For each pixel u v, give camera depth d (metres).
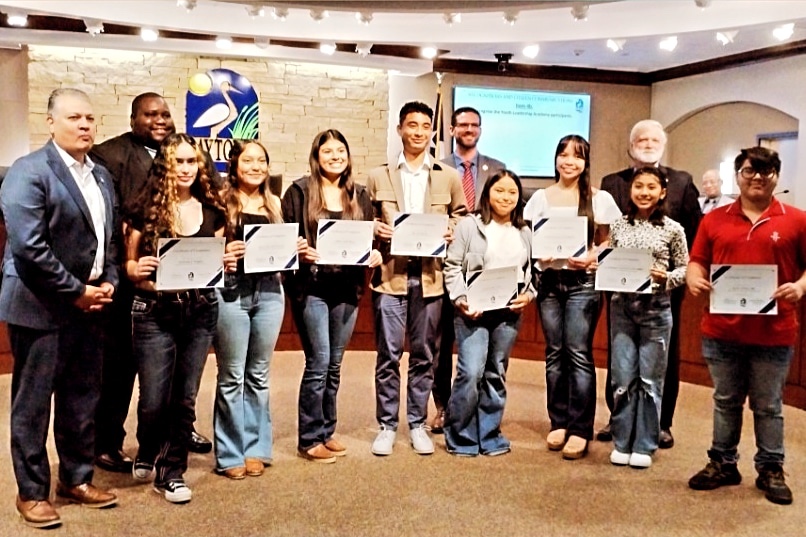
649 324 3.40
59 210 2.63
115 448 3.31
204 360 2.99
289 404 4.46
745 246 3.05
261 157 3.21
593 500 3.07
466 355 3.54
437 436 3.92
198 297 2.90
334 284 3.38
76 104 2.64
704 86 8.38
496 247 3.54
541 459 3.56
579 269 3.52
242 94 7.41
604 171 8.96
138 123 3.28
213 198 3.00
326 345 3.41
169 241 2.79
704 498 3.11
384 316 3.56
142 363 2.90
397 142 8.13
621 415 3.50
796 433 4.03
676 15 5.50
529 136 8.58
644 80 8.94
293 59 7.26
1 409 4.20
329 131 3.38
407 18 6.09
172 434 2.99
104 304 2.73
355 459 3.51
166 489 2.99
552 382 3.71
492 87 8.41
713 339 3.17
